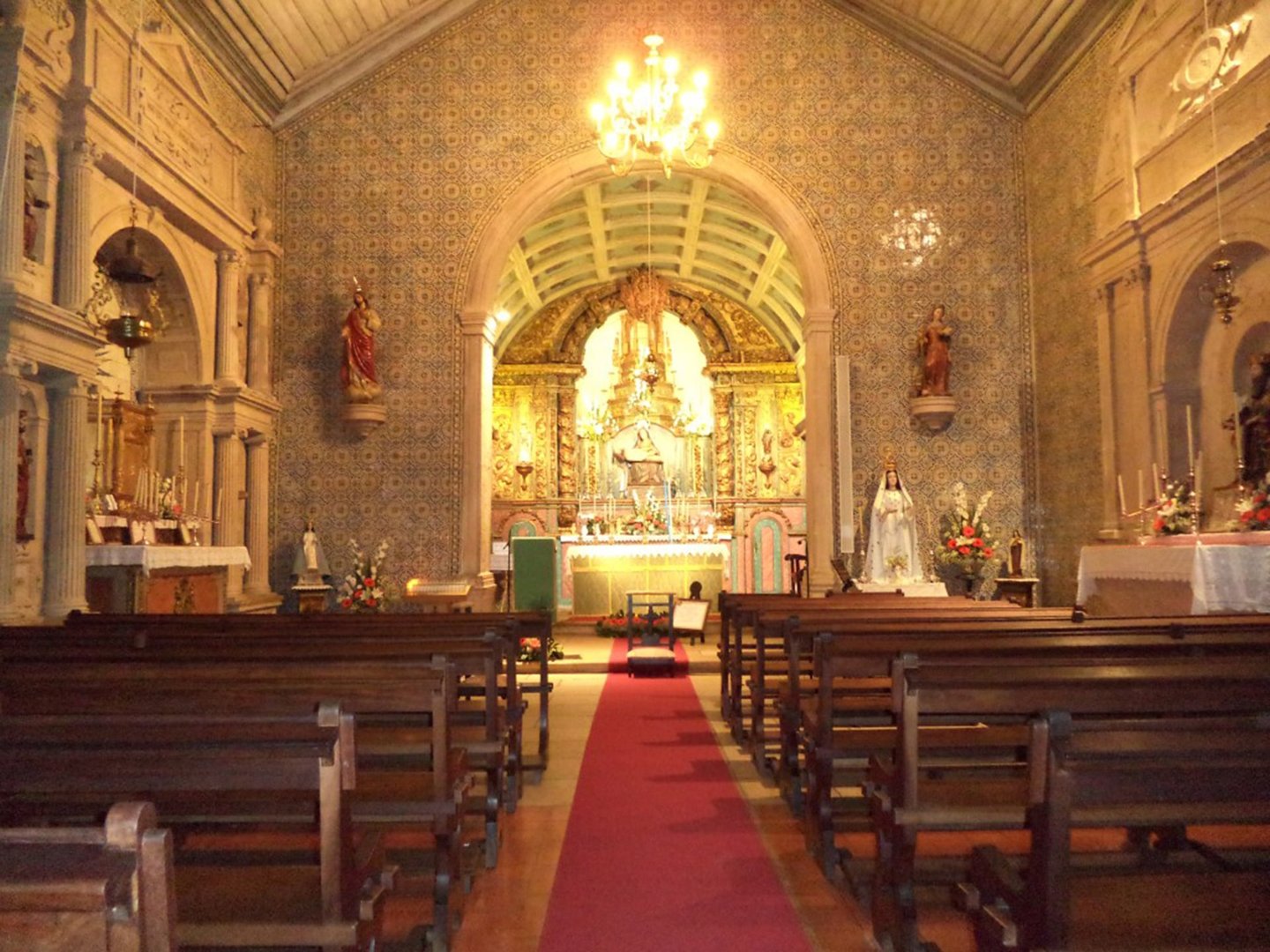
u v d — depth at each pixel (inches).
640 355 877.2
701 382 902.4
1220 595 292.7
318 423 526.6
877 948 156.5
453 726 229.0
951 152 536.4
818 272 531.2
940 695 133.6
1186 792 95.6
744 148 536.1
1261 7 340.8
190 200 423.2
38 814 141.6
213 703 134.3
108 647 199.2
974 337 530.0
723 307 887.1
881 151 536.7
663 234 762.2
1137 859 171.0
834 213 534.6
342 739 108.7
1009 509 522.9
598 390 898.1
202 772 102.5
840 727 205.8
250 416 485.4
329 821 108.3
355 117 538.9
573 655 534.0
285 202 534.3
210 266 467.2
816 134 536.7
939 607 285.4
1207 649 177.6
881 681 262.2
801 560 647.8
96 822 139.4
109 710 133.1
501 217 532.7
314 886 125.4
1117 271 431.8
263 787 104.0
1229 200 353.7
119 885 63.4
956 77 536.1
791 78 539.2
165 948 65.6
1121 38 430.3
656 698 406.6
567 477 869.2
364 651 187.2
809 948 156.7
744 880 187.3
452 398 527.2
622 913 171.5
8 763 100.8
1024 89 520.7
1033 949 99.5
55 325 319.6
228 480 465.7
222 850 163.2
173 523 413.7
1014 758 208.1
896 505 494.9
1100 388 451.2
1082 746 100.0
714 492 877.2
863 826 205.6
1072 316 482.6
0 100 309.1
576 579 728.3
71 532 335.0
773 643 395.5
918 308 531.2
